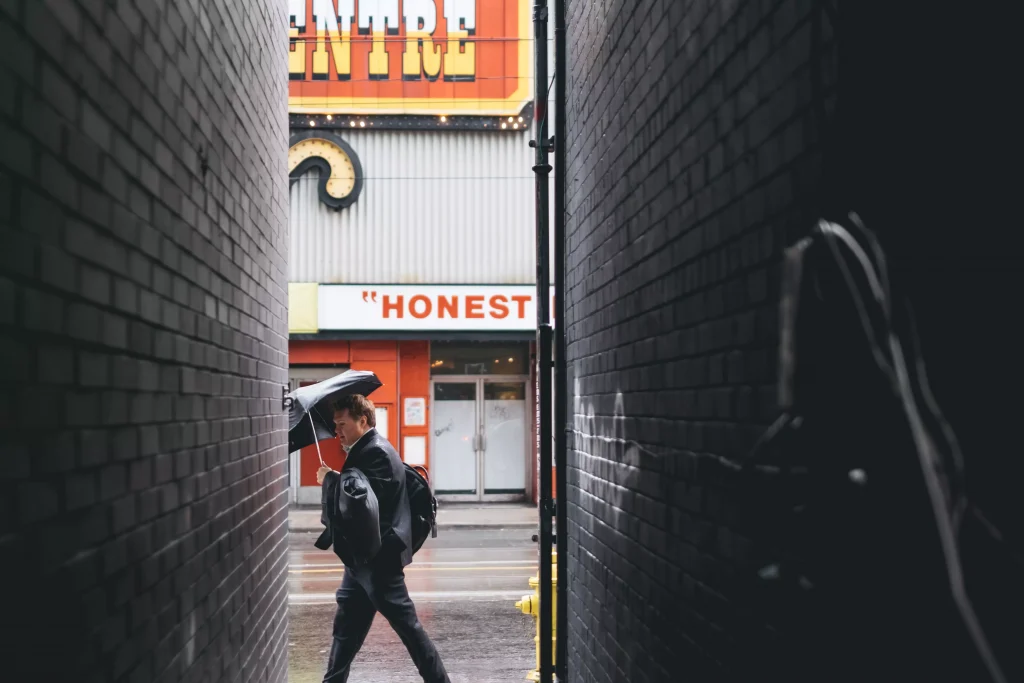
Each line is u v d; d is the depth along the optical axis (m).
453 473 14.84
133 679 2.34
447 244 14.16
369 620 4.85
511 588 8.38
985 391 1.28
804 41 1.87
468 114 14.16
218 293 3.39
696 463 2.59
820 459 1.79
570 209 4.77
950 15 1.37
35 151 1.74
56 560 1.85
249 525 3.99
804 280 1.86
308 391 5.20
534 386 14.90
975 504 1.30
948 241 1.37
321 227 14.06
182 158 2.87
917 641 1.44
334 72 14.11
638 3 3.32
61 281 1.87
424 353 14.32
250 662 3.99
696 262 2.61
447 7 14.18
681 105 2.76
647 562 3.13
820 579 1.79
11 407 1.63
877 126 1.58
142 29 2.45
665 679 2.89
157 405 2.57
